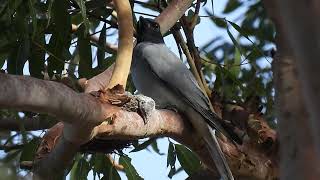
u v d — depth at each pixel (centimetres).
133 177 1051
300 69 284
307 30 280
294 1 281
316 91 281
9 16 873
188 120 785
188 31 1085
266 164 838
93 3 1027
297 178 320
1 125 1030
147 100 645
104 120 589
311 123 292
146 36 1135
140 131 644
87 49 994
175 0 1080
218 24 1129
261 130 848
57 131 661
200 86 1060
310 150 317
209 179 941
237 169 830
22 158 927
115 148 682
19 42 905
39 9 941
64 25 929
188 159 1058
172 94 1030
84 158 1045
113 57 1081
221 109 920
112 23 1049
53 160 607
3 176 330
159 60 1069
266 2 316
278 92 372
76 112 531
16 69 911
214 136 815
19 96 471
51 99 500
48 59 949
